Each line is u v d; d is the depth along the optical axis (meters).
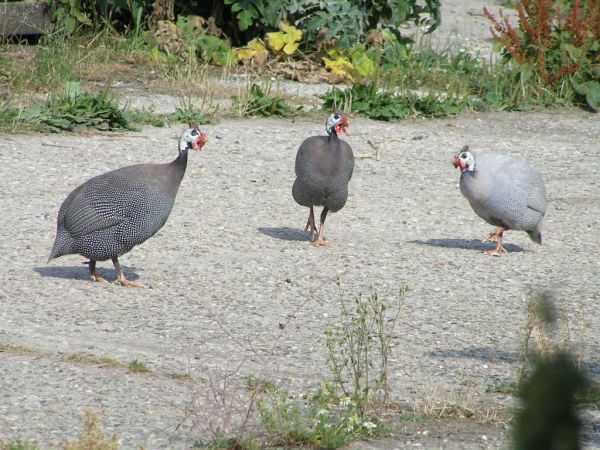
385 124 21.36
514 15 36.69
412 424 7.07
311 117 21.34
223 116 20.86
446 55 27.16
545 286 11.15
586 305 10.44
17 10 25.30
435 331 9.44
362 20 26.44
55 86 21.69
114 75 23.50
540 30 24.38
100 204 10.20
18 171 15.58
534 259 12.49
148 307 9.84
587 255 12.79
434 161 18.25
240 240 12.78
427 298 10.56
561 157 19.00
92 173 15.82
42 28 25.62
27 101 20.02
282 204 14.91
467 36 32.62
